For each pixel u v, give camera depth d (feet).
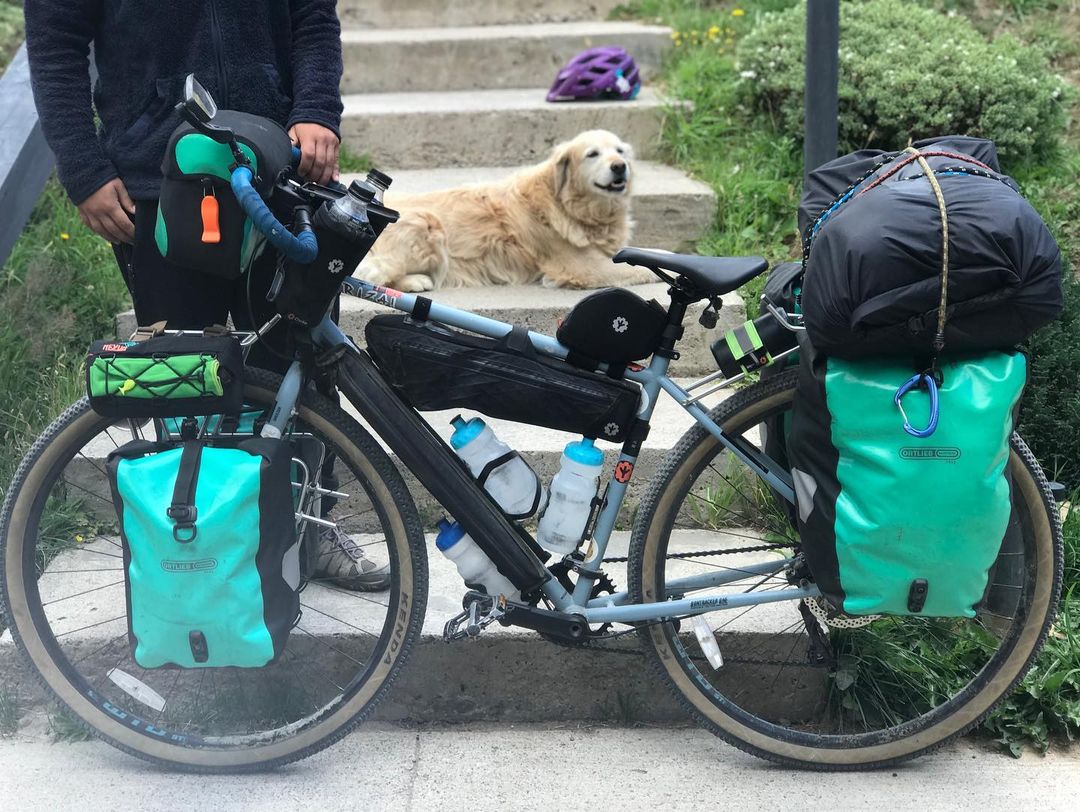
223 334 6.98
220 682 8.27
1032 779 7.34
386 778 7.43
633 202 13.51
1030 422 9.94
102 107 7.58
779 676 8.16
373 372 7.16
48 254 12.30
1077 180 13.10
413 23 19.03
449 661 8.15
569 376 7.09
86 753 7.73
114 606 8.66
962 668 8.00
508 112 15.39
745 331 7.22
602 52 15.90
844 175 7.48
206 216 6.47
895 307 6.07
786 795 7.22
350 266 6.68
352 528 9.91
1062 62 15.29
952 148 7.24
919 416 6.28
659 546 7.55
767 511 9.32
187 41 7.30
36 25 7.16
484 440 7.33
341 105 7.86
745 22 17.52
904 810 7.01
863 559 6.51
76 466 9.64
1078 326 10.00
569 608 7.46
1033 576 7.26
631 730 8.12
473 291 13.41
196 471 6.79
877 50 14.12
